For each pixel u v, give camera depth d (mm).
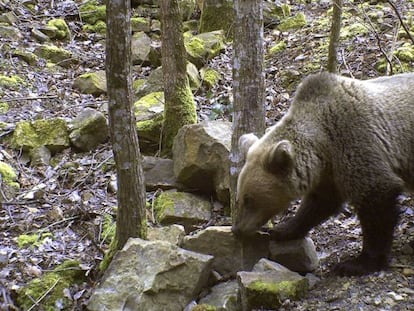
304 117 5277
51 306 5688
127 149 5578
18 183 7707
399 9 11297
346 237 6238
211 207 7125
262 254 5672
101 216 6977
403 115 5285
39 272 6098
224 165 6980
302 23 11852
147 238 5855
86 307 5547
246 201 5316
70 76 10883
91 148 8461
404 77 5539
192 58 10469
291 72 9766
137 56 11359
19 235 6758
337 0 8180
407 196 6648
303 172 5164
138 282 5188
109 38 5297
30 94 9977
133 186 5672
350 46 10180
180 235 5883
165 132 8250
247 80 5883
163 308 5168
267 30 12078
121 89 5430
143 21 12680
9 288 5855
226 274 5664
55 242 6605
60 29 12328
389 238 5199
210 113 8938
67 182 7801
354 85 5301
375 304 4738
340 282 5125
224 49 11203
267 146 5262
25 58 10938
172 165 7652
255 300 4938
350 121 5152
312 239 6316
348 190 5191
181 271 5254
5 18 12016
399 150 5258
